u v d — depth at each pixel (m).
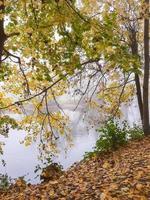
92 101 20.16
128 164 11.24
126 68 8.11
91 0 11.72
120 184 8.41
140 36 19.73
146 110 18.05
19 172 25.09
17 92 16.20
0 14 8.48
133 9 18.22
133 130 18.02
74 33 8.71
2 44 10.12
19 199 9.55
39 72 9.37
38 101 16.67
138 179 8.55
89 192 8.37
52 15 8.60
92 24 8.00
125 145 15.72
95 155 15.07
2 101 16.28
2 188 12.61
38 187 10.56
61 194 8.73
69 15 8.25
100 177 10.08
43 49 9.48
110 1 17.34
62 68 9.30
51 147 16.45
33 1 8.37
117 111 20.64
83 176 11.05
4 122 13.94
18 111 16.48
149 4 17.22
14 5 8.73
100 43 7.91
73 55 9.15
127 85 21.34
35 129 16.83
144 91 18.14
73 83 18.03
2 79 12.63
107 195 7.59
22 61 13.44
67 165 25.16
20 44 10.80
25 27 9.10
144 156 12.04
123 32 18.30
